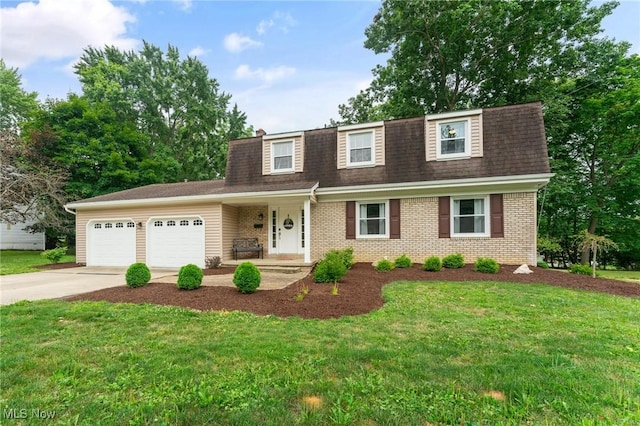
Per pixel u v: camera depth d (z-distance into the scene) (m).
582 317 5.20
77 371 3.24
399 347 3.84
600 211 15.84
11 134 18.00
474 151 11.08
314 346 3.87
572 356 3.61
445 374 3.12
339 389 2.84
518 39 16.16
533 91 16.47
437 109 19.72
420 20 16.67
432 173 11.21
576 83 16.14
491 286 7.58
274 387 2.89
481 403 2.61
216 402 2.64
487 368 3.24
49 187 17.50
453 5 16.17
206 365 3.37
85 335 4.35
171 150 28.98
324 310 5.56
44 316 5.23
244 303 6.03
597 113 15.27
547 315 5.31
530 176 9.82
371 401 2.65
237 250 11.89
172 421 2.39
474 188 10.69
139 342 4.06
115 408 2.58
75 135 20.50
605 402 2.62
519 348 3.84
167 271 11.41
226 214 12.36
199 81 30.61
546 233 17.11
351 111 25.34
